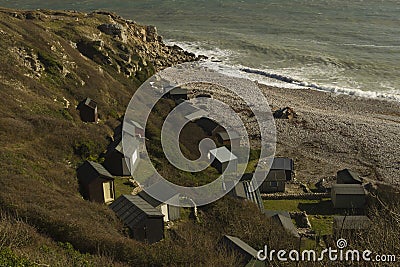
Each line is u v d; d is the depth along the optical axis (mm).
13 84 48594
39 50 58031
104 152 39781
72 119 47375
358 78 87688
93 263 21703
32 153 35188
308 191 47031
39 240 22766
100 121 51312
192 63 90188
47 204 26766
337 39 112938
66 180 32688
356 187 44219
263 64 97188
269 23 130750
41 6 159625
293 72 91812
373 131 61969
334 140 59406
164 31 126000
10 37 56938
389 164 53438
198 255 24859
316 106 73125
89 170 33031
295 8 147375
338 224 32531
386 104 74500
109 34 79625
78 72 60000
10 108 42375
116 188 33812
